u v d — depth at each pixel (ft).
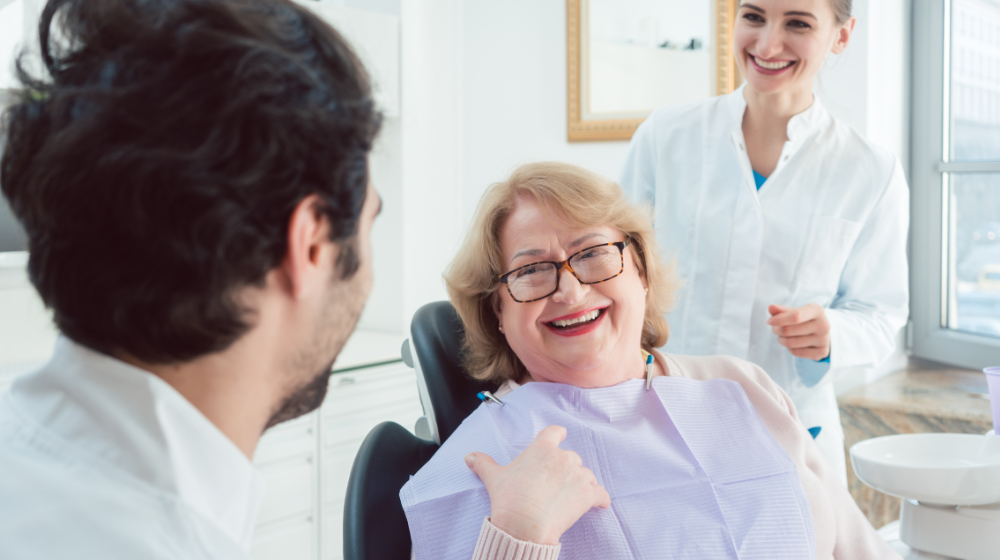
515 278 3.51
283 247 1.46
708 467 3.37
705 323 5.21
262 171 1.38
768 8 4.52
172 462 1.40
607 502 3.03
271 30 1.46
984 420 6.51
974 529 3.43
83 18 1.43
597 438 3.33
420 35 9.51
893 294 5.20
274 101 1.39
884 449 3.89
